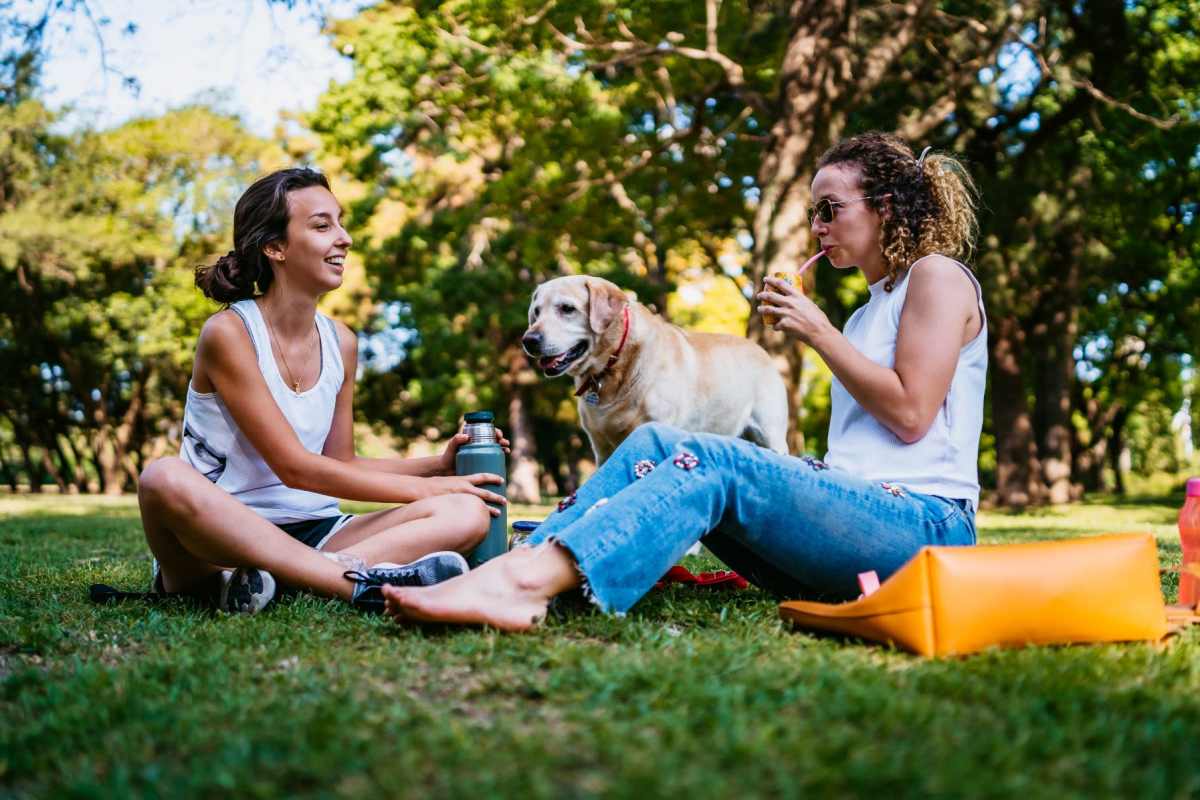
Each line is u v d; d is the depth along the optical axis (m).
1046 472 16.61
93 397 28.98
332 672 2.06
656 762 1.45
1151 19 13.82
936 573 2.17
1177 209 17.62
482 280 16.67
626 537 2.40
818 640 2.41
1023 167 14.55
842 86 11.00
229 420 3.17
